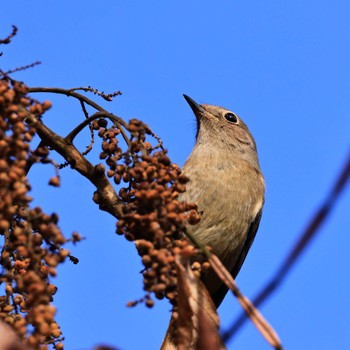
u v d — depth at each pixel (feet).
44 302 18.01
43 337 18.86
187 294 20.18
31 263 19.93
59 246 19.80
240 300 16.33
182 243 21.54
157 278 20.92
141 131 24.23
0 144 19.88
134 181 24.06
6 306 20.24
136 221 22.03
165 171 23.29
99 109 25.94
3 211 18.97
